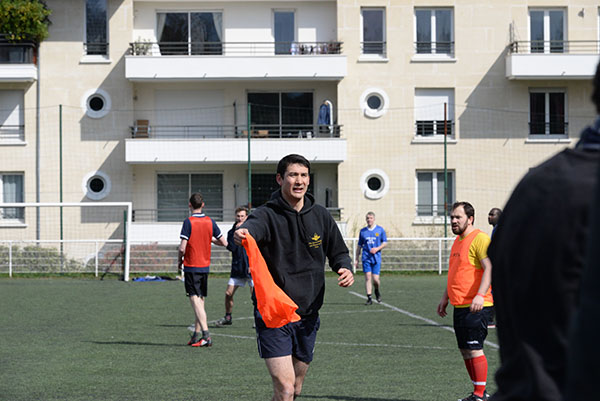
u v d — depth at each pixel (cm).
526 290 209
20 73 2908
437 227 2938
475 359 705
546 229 206
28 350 1041
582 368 164
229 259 2503
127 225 2380
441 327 1271
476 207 2973
